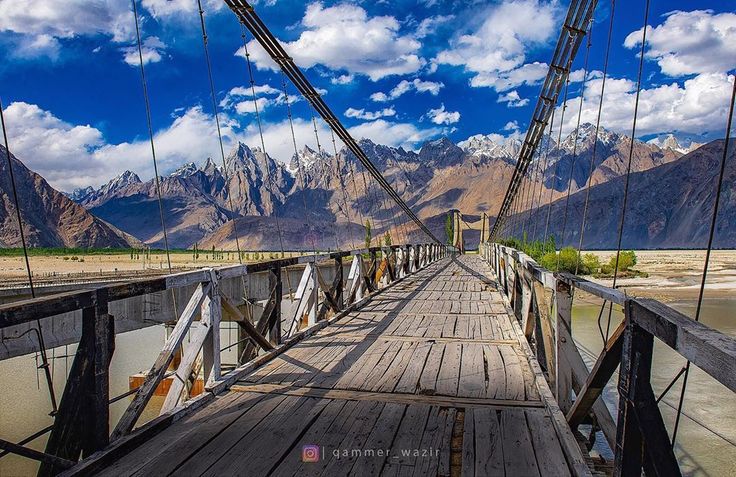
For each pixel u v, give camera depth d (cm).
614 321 1691
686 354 126
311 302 573
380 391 344
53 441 219
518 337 519
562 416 278
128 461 238
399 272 1334
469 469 229
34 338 658
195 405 309
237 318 382
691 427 771
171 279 286
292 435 270
